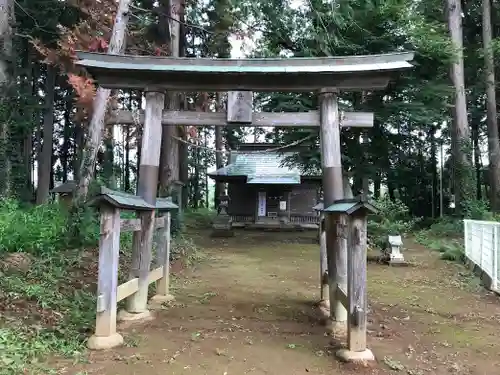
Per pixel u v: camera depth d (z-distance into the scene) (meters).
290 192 23.52
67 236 8.69
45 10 17.48
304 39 14.05
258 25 13.28
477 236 10.05
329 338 5.35
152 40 15.90
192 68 5.91
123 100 20.55
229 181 23.47
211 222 23.20
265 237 18.64
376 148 17.47
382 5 14.82
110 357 4.50
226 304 7.04
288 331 5.62
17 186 15.23
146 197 6.12
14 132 13.30
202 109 13.24
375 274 9.92
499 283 8.19
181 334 5.36
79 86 9.39
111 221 4.95
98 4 10.47
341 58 5.87
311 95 15.35
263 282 9.08
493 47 17.88
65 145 31.53
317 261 12.21
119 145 28.81
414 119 15.78
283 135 17.95
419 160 27.39
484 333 5.76
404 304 7.29
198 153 37.88
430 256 12.44
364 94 15.78
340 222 5.73
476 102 24.19
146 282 6.11
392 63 5.77
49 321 5.35
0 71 11.98
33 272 6.81
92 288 6.92
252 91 6.32
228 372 4.24
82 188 9.16
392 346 5.16
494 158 19.02
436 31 16.61
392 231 11.64
